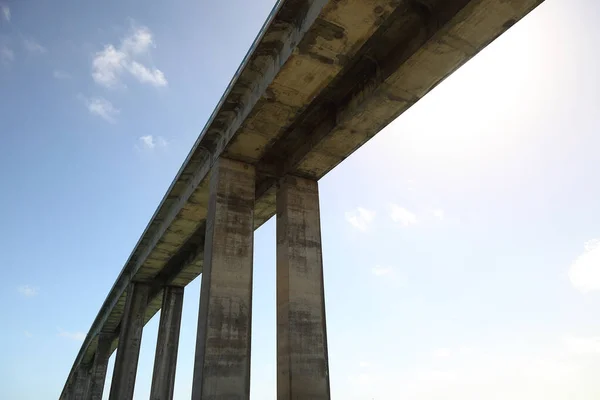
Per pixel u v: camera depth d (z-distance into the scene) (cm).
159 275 2888
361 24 1036
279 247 1600
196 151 1698
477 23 1037
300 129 1590
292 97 1278
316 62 1152
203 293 1396
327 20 1025
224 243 1441
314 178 1727
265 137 1460
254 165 1617
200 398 1214
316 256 1585
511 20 1026
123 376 2556
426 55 1136
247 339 1352
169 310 2802
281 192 1684
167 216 2155
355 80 1373
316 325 1461
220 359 1284
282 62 1170
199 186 1744
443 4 1080
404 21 1154
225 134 1541
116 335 3997
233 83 1370
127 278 2986
